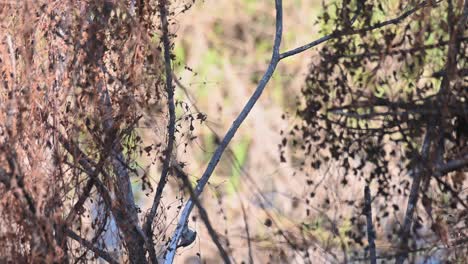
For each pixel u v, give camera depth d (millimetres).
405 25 10922
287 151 15133
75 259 8891
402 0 10945
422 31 10086
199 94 17953
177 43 18984
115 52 9109
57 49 8844
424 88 10125
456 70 9648
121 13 9008
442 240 9578
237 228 13414
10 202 8344
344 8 10586
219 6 19906
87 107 8930
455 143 9758
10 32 8656
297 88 17672
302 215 13188
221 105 17969
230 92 18281
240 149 16375
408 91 10836
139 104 9094
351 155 10555
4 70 8617
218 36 19812
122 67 9078
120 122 9023
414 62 10406
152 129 10188
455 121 9758
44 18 8797
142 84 9117
